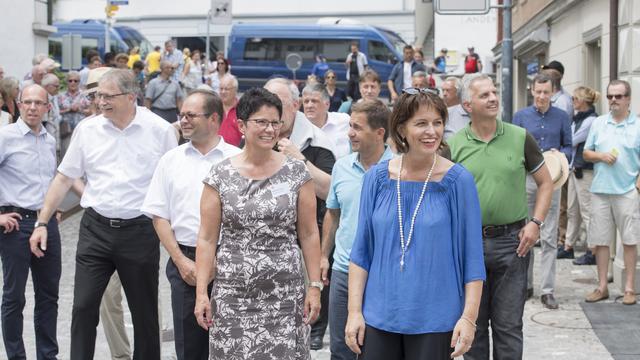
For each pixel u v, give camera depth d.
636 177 9.23
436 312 4.61
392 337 4.70
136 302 6.75
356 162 6.11
